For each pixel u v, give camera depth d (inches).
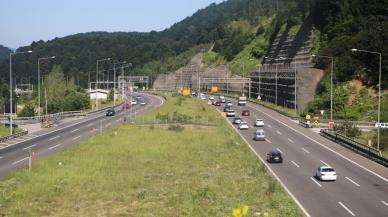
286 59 6589.6
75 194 1587.1
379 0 4977.9
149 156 2348.7
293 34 6806.1
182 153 2455.7
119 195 1583.4
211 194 1581.0
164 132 3336.6
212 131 3432.6
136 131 3378.4
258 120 3853.3
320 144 2893.7
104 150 2487.7
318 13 5949.8
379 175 1988.2
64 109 5615.2
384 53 4377.5
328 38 5447.8
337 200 1560.0
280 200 1507.1
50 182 1737.2
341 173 2028.8
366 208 1459.2
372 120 3951.8
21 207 1418.6
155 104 6323.8
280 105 5797.2
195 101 6441.9
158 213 1365.7
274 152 2301.9
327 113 4306.1
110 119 4451.3
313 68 5009.8
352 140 2714.1
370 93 4313.5
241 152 2518.5
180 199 1523.1
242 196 1568.7
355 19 5093.5
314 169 2121.1
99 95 7175.2
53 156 2300.7
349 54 4697.3
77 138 3125.0
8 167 2102.6
